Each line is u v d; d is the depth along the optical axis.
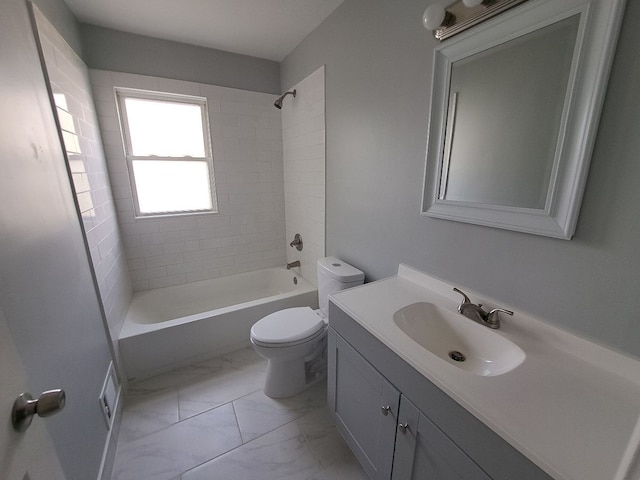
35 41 1.16
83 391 1.15
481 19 0.99
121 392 1.70
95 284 1.51
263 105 2.70
